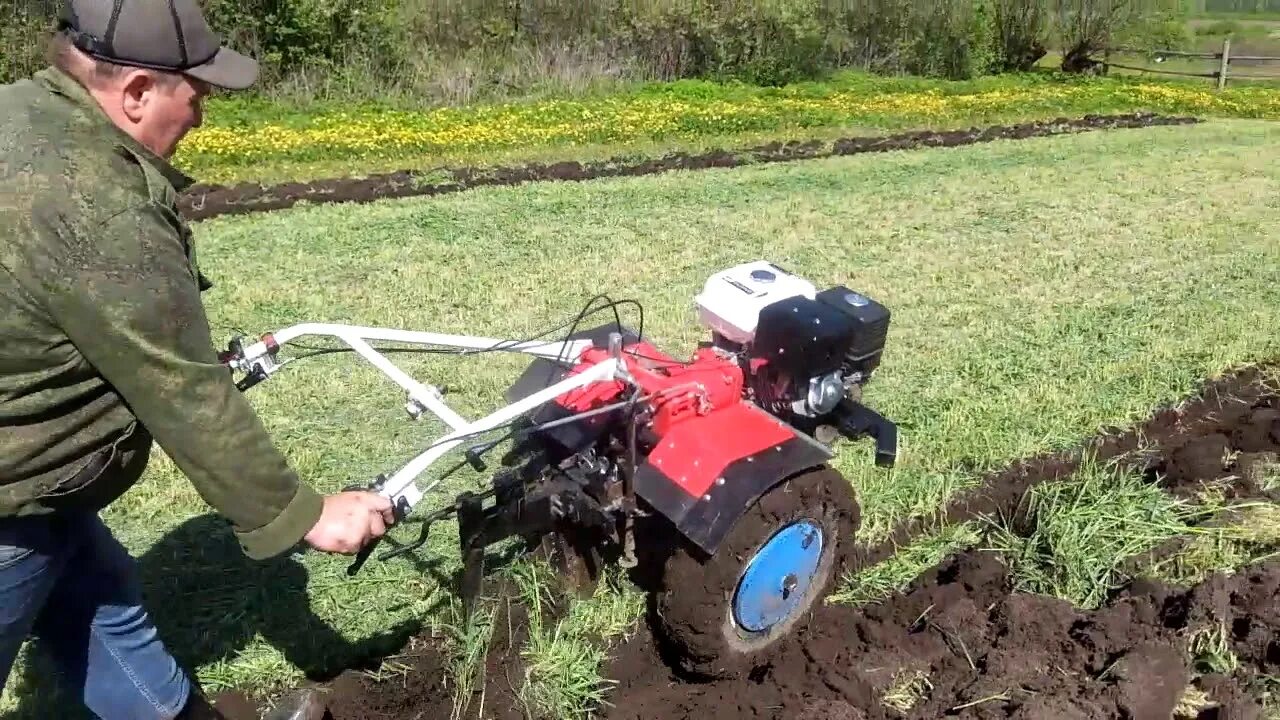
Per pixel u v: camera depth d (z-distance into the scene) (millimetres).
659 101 17531
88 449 2299
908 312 7359
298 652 3844
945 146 14820
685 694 3666
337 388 5875
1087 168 12828
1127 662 3488
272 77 15609
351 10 16297
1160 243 9273
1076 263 8625
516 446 4051
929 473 5121
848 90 20656
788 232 9438
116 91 2213
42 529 2406
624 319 7008
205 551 4395
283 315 6988
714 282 4062
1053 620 3859
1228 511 4531
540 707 3541
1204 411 5891
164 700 2980
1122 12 25172
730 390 3697
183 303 2201
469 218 9719
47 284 2055
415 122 14891
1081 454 5359
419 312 7137
